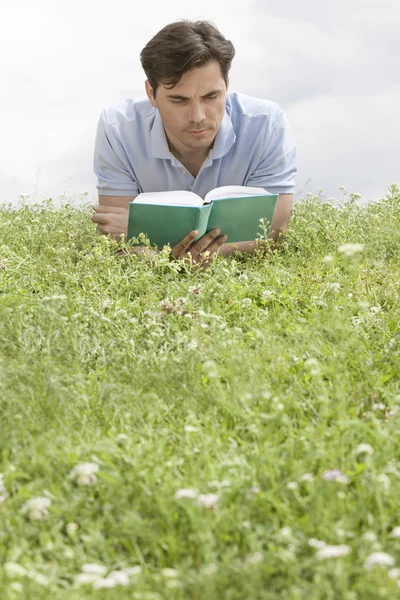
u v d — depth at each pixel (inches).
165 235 204.4
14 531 94.7
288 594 82.2
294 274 212.1
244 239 217.5
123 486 100.4
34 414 122.6
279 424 118.6
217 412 128.3
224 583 84.2
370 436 114.5
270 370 139.1
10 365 138.3
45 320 155.4
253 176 232.2
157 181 231.5
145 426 119.6
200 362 143.3
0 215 301.4
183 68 189.8
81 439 114.7
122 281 195.5
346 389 131.6
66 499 101.2
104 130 231.0
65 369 140.6
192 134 201.9
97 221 228.4
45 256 214.4
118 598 81.6
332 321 158.2
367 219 269.3
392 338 154.9
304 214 283.0
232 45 197.0
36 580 84.3
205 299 181.3
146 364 144.0
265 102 233.0
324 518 91.8
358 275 196.4
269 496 96.3
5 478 104.1
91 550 91.2
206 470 104.5
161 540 91.6
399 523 95.2
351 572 84.3
